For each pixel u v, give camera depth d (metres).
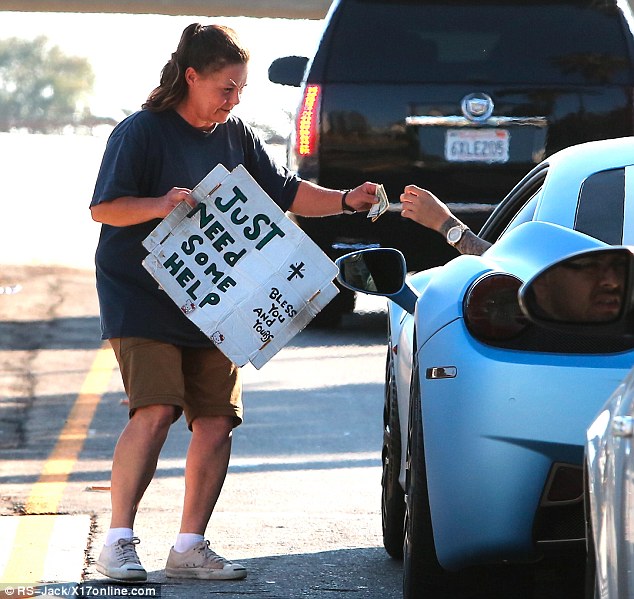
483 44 36.72
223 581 18.47
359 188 19.27
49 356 40.44
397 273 17.33
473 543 14.66
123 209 17.86
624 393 11.36
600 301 10.76
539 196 16.83
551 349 14.42
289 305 17.86
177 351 18.33
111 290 18.30
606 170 16.55
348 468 26.55
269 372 36.56
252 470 26.44
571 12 36.66
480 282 14.71
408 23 37.03
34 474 26.36
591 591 11.77
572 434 14.05
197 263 17.83
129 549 18.17
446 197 36.62
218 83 18.06
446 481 14.67
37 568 18.86
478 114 36.38
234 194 17.81
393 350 20.02
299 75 41.56
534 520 14.34
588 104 36.38
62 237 70.06
